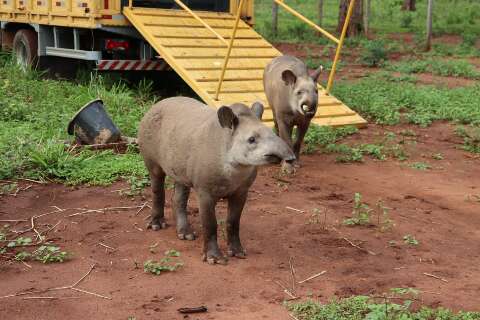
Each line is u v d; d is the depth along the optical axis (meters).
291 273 5.67
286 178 8.50
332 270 5.75
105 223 6.76
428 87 14.76
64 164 8.21
